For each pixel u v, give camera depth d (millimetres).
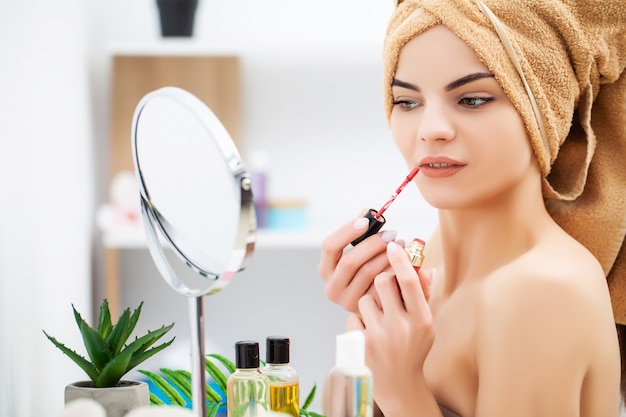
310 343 2570
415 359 830
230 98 2473
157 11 2377
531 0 857
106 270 2324
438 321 967
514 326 835
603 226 958
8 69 908
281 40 2527
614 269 1001
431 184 883
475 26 839
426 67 861
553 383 823
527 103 857
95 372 770
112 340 778
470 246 952
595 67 907
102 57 2506
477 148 853
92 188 2383
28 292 962
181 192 674
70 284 1674
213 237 639
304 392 2559
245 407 759
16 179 925
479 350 871
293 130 2549
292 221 2357
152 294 2490
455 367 931
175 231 697
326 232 2354
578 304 824
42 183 1161
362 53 2537
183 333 2494
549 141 887
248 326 2561
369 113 2553
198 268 673
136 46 2340
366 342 839
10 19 931
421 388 838
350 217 2568
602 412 850
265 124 2547
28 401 914
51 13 1466
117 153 2441
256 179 2342
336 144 2559
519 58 846
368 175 2564
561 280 828
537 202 914
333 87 2543
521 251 910
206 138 620
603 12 885
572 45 873
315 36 2529
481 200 876
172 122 667
